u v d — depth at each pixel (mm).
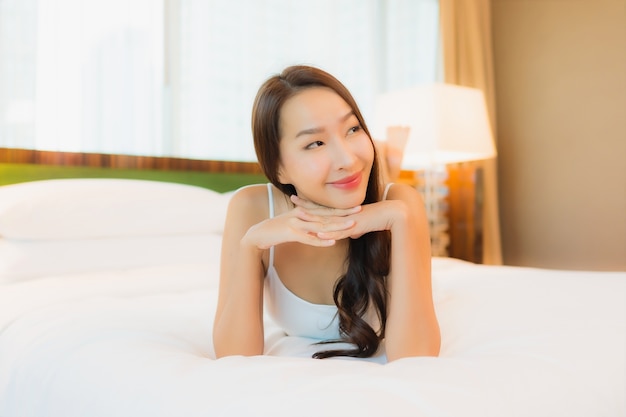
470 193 2770
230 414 475
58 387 698
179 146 2223
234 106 2354
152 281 1387
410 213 794
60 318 931
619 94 2662
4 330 1011
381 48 2916
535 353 655
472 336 804
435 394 485
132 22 2096
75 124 1972
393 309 771
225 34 2334
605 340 705
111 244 1604
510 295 1067
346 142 737
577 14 2828
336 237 758
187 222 1753
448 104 2416
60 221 1510
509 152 3170
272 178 827
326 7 2631
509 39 3158
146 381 591
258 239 777
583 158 2814
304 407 460
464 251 2797
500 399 499
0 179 1809
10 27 1843
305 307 866
